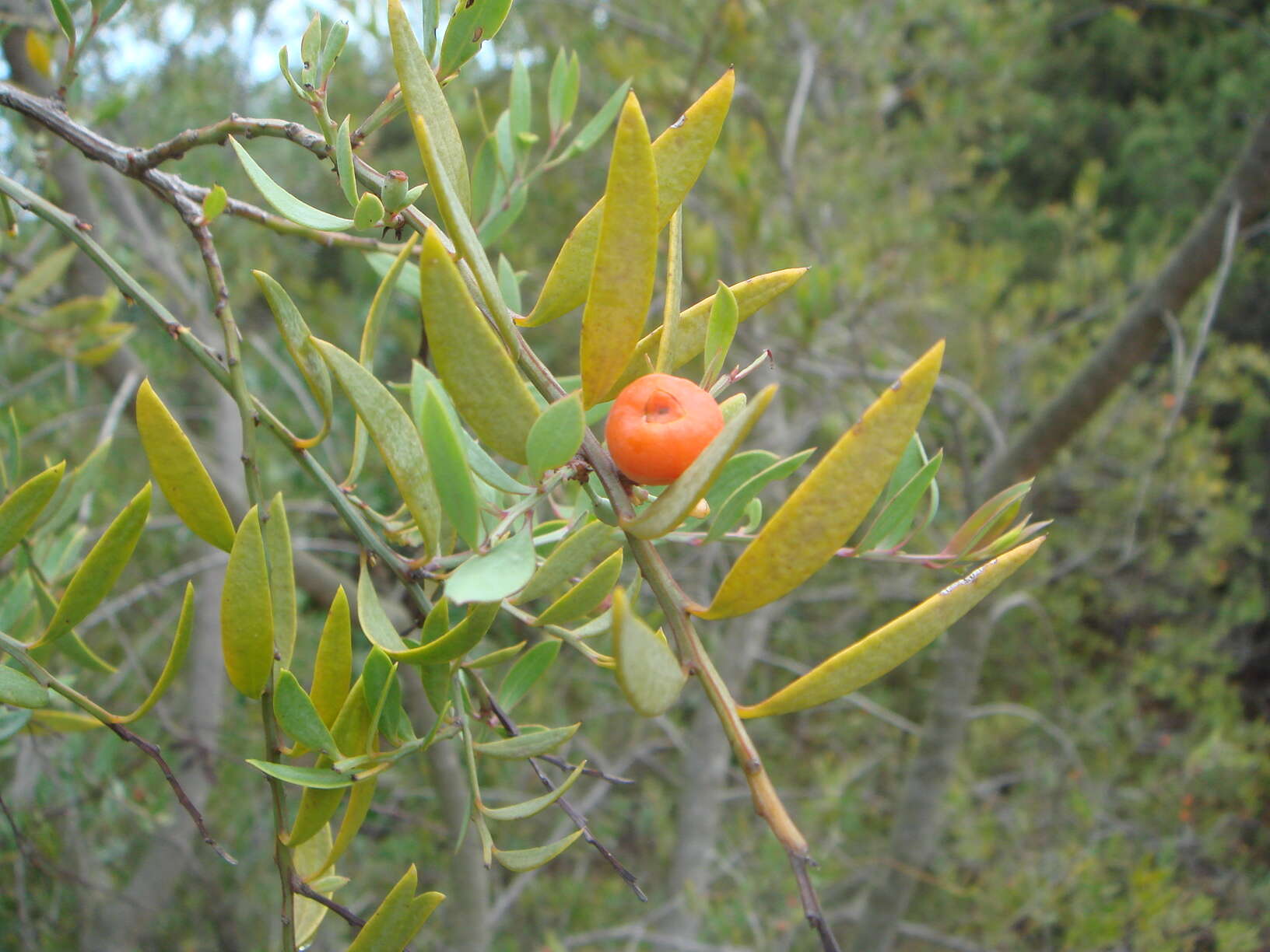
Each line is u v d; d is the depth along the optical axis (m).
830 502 0.55
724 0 3.41
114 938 3.09
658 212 0.69
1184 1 7.98
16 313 2.06
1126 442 5.08
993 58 5.26
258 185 0.72
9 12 2.06
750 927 4.02
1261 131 2.66
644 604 3.46
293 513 4.26
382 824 4.05
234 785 3.61
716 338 0.68
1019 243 8.74
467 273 0.72
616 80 3.79
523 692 0.97
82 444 3.81
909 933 3.86
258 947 3.74
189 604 0.75
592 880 4.96
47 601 1.07
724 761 4.21
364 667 0.79
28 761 2.62
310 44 0.79
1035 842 4.28
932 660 5.98
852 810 4.37
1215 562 5.41
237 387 0.86
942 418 4.37
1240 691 6.13
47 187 2.20
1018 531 0.98
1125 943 3.39
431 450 0.58
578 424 0.57
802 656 5.50
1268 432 7.40
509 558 0.60
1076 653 6.12
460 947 2.52
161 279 2.92
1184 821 4.39
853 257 3.75
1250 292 7.75
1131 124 9.50
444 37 0.76
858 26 5.23
